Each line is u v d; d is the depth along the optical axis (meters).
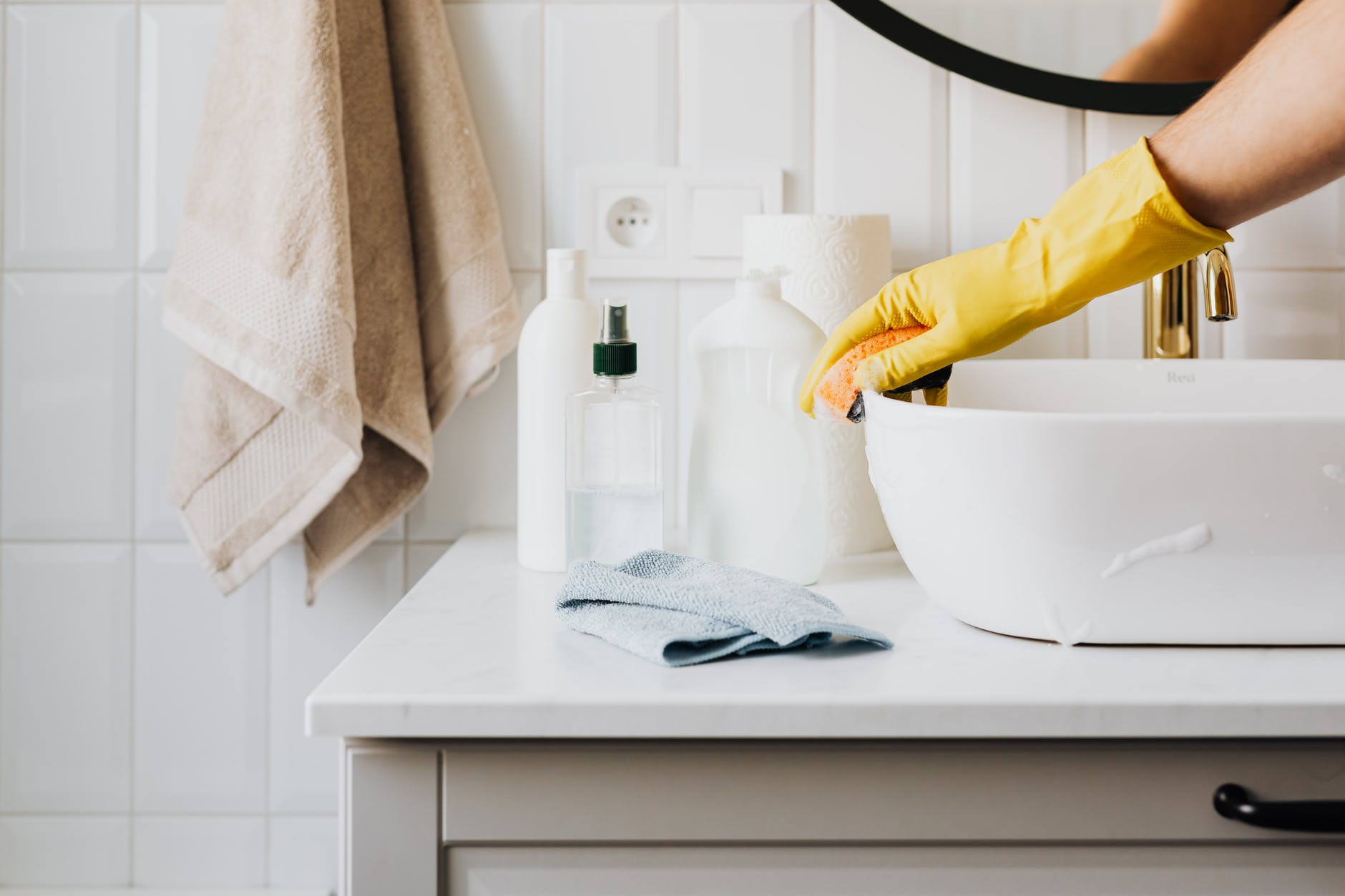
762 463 0.73
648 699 0.52
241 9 0.86
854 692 0.52
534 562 0.82
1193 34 0.96
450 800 0.53
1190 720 0.51
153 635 1.00
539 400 0.81
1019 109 0.98
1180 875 0.54
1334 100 0.56
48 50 0.96
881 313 0.69
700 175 0.98
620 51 0.97
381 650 0.60
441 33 0.91
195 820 1.00
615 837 0.53
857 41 0.98
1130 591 0.58
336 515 0.93
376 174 0.89
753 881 0.54
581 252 0.82
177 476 0.89
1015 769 0.53
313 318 0.81
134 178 0.97
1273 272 0.99
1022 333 0.67
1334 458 0.55
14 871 1.00
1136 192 0.62
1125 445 0.55
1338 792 0.54
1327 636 0.58
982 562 0.59
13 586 0.99
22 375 0.98
